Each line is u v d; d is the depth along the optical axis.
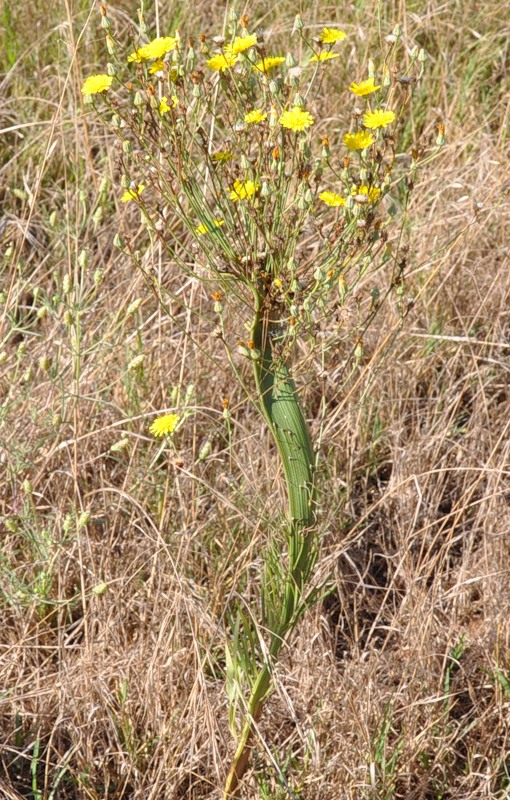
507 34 5.81
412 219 4.55
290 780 2.82
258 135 2.46
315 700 3.00
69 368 3.69
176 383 3.87
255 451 3.66
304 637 3.13
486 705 3.09
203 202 2.37
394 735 2.99
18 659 3.13
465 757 2.97
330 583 3.38
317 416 3.98
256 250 2.30
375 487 3.91
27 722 3.02
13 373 3.92
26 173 5.02
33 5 5.76
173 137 2.34
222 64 2.34
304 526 2.53
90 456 3.69
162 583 3.23
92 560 3.13
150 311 4.28
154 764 2.86
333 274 2.35
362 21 5.63
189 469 3.52
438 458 3.88
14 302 3.84
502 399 4.22
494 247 4.69
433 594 3.17
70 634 3.29
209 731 2.70
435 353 4.24
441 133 2.37
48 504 3.56
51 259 4.51
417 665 3.03
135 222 4.55
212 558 3.37
